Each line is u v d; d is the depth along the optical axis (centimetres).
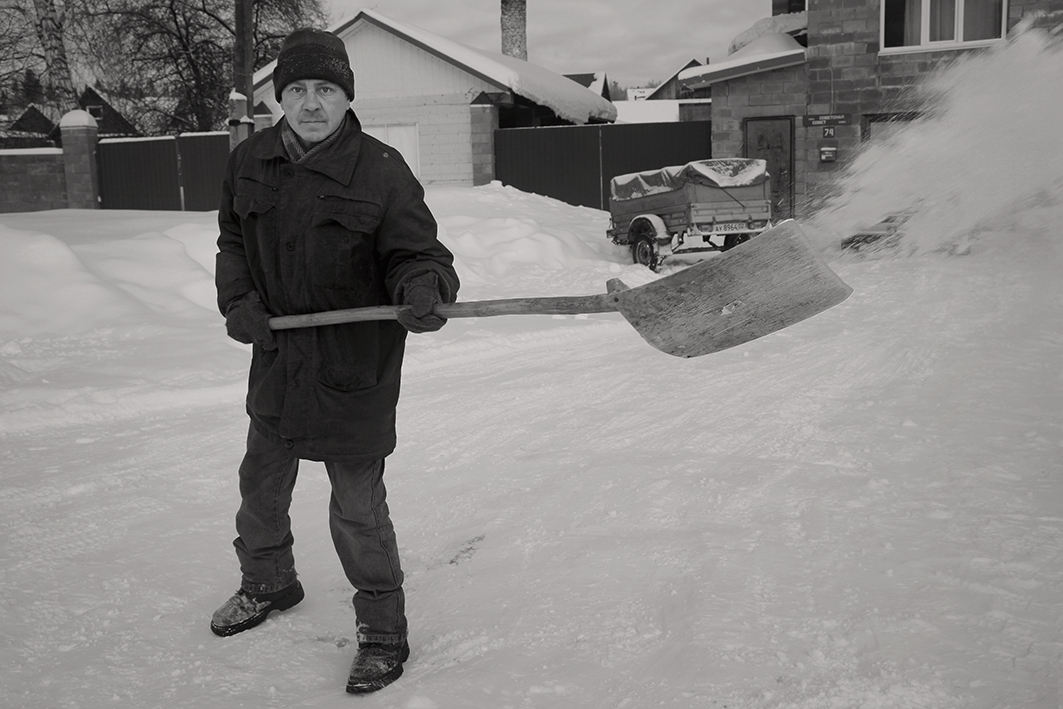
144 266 1011
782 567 347
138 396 670
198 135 2459
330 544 407
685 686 268
